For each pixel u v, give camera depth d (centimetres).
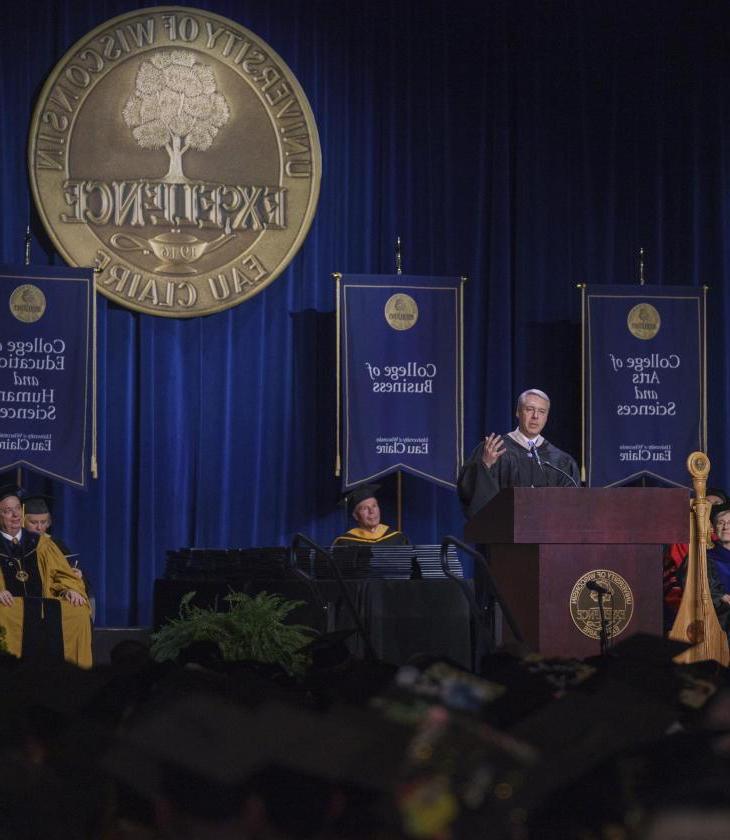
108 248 2419
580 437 2498
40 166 2402
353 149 2494
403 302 2375
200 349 2436
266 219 2459
